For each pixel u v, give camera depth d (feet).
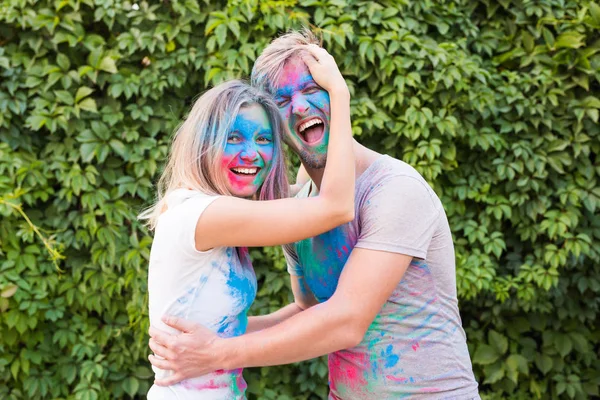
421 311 4.82
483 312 10.39
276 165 4.97
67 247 9.45
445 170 10.03
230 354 4.36
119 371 9.53
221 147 4.58
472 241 9.83
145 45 9.18
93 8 9.26
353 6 9.66
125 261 9.16
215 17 9.36
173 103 9.67
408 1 9.81
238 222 4.35
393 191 4.63
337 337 4.39
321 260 5.15
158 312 4.60
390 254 4.52
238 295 4.65
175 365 4.41
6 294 8.64
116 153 9.46
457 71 9.38
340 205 4.40
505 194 10.34
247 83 5.01
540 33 10.29
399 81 9.37
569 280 10.46
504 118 10.19
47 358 9.34
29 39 9.14
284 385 9.85
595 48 9.91
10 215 9.04
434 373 4.82
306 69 4.87
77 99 9.08
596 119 9.85
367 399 4.95
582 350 10.37
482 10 10.59
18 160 8.98
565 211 10.13
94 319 9.50
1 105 8.92
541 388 10.50
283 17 9.21
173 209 4.61
